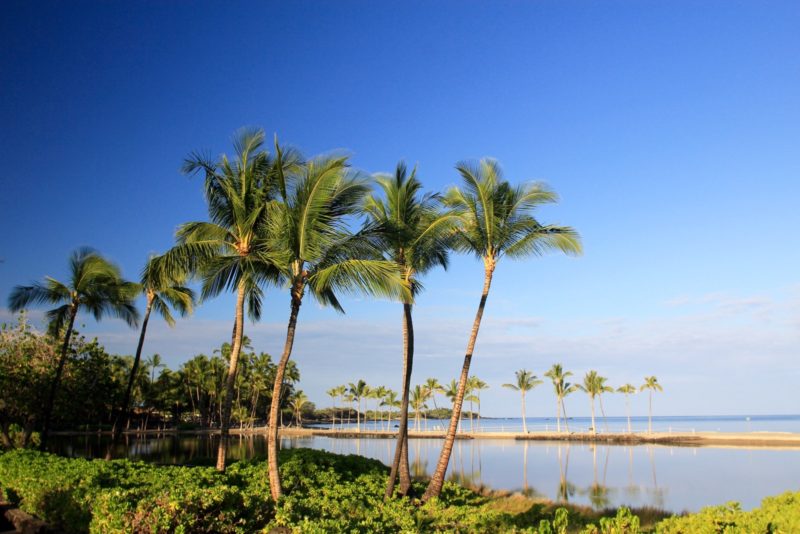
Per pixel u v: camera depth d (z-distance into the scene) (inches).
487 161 741.9
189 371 3811.5
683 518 344.8
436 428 4448.8
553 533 329.1
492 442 3368.6
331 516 501.0
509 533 365.4
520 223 735.1
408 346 790.5
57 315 1139.9
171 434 3324.3
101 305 1138.7
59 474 500.1
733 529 308.3
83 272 1079.0
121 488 428.1
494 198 737.6
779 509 360.8
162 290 1184.8
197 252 670.5
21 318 1234.6
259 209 709.3
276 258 598.9
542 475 1647.4
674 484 1445.6
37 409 1206.3
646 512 887.1
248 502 413.1
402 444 767.7
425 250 767.1
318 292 590.2
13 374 1163.9
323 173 546.6
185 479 591.2
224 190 774.5
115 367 3031.5
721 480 1539.1
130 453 1697.8
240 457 1569.9
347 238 595.2
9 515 486.3
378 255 629.3
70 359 1300.4
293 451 966.4
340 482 825.5
